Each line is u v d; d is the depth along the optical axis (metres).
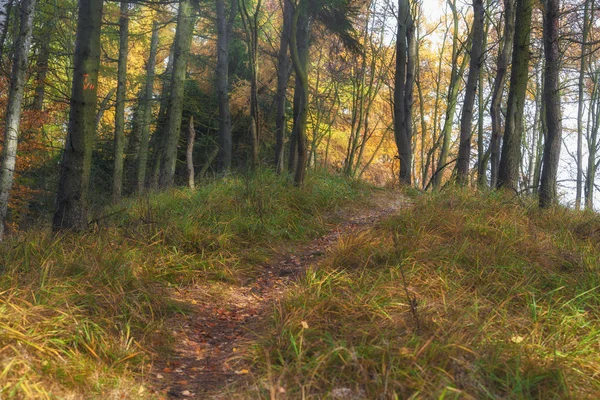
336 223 10.66
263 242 8.90
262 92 21.11
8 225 14.97
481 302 5.45
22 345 4.09
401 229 8.27
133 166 22.42
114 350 4.58
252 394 3.97
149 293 5.89
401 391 3.75
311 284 5.99
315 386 3.89
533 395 3.85
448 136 20.48
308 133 24.02
